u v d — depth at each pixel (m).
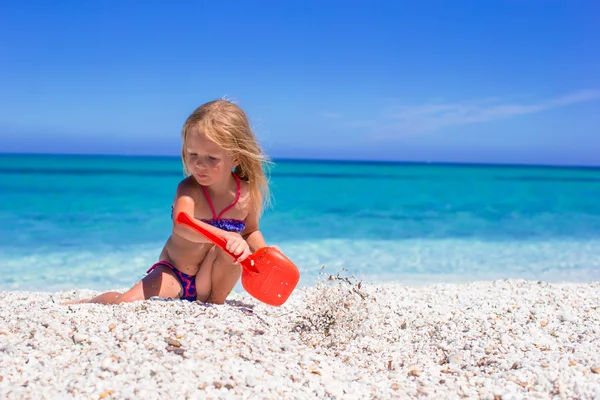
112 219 11.89
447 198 20.58
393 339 3.43
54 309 3.29
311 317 3.58
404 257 8.15
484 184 31.03
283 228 11.05
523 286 5.39
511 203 18.81
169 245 3.90
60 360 2.55
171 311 3.26
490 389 2.47
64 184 22.89
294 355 2.86
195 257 3.82
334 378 2.67
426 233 10.88
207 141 3.44
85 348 2.67
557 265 7.87
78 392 2.21
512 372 2.66
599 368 2.62
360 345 3.25
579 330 3.40
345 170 58.88
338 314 3.61
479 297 4.73
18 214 12.52
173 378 2.35
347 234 10.39
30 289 5.88
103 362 2.42
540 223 13.01
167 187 21.61
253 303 4.34
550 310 3.97
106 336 2.81
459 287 5.35
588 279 6.94
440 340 3.35
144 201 15.88
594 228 12.15
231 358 2.63
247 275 3.33
